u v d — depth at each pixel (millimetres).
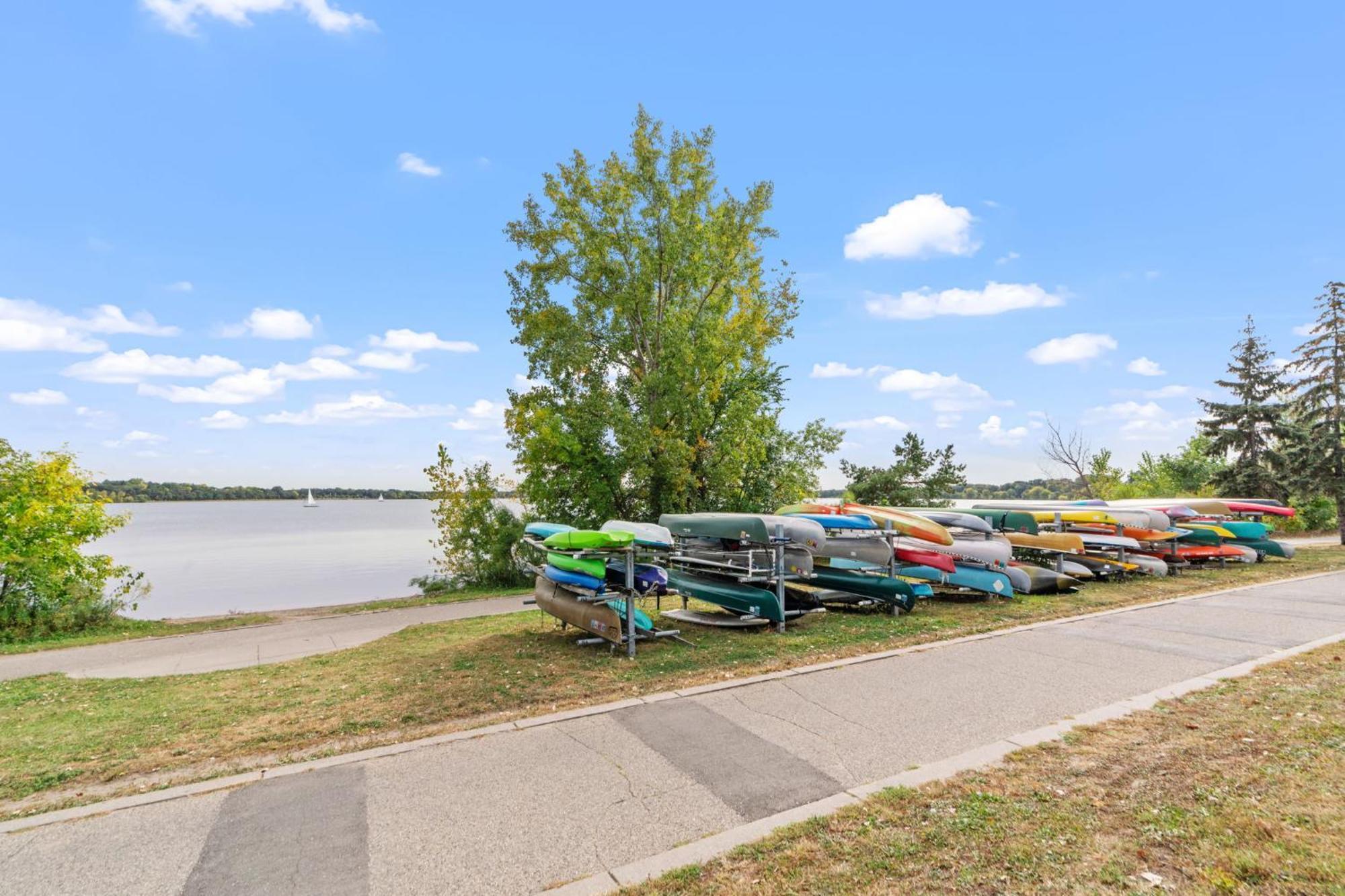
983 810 3729
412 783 4387
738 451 18984
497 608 13391
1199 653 7629
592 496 18547
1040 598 11750
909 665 7246
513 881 3211
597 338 19266
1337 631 8711
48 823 3914
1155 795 3846
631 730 5328
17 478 13430
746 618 9773
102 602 14180
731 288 20969
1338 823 3402
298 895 3137
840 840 3459
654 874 3217
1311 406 23141
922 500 24703
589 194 19188
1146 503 17203
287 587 22453
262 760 4891
